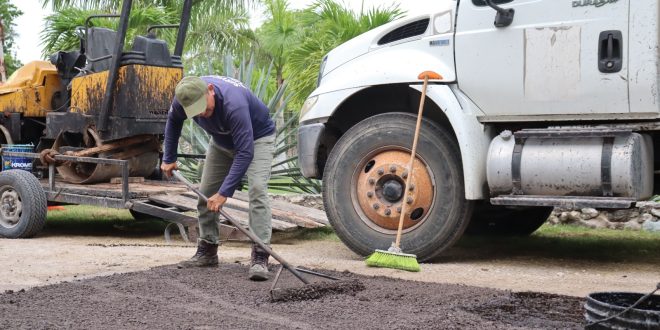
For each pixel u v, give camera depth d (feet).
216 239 17.76
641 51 17.72
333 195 21.09
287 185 37.40
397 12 50.19
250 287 15.25
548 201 18.17
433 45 20.33
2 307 13.11
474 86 19.70
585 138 18.02
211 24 71.10
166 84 25.72
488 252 22.97
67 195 25.62
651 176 18.45
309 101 21.84
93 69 26.53
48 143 27.94
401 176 20.18
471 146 19.30
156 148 27.20
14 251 20.97
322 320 12.43
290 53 56.39
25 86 28.35
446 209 19.83
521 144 18.78
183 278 16.12
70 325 11.86
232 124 15.56
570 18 18.49
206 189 17.46
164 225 30.19
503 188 18.90
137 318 12.41
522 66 19.04
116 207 24.47
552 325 12.41
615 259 21.54
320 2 52.70
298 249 23.09
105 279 15.92
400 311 13.11
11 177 25.16
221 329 11.75
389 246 20.35
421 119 20.22
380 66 20.65
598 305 11.27
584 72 18.34
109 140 25.57
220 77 16.31
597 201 17.63
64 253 20.53
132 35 53.31
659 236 27.12
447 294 14.70
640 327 10.68
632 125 18.01
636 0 17.74
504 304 13.93
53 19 52.06
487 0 18.97
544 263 20.62
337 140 23.31
